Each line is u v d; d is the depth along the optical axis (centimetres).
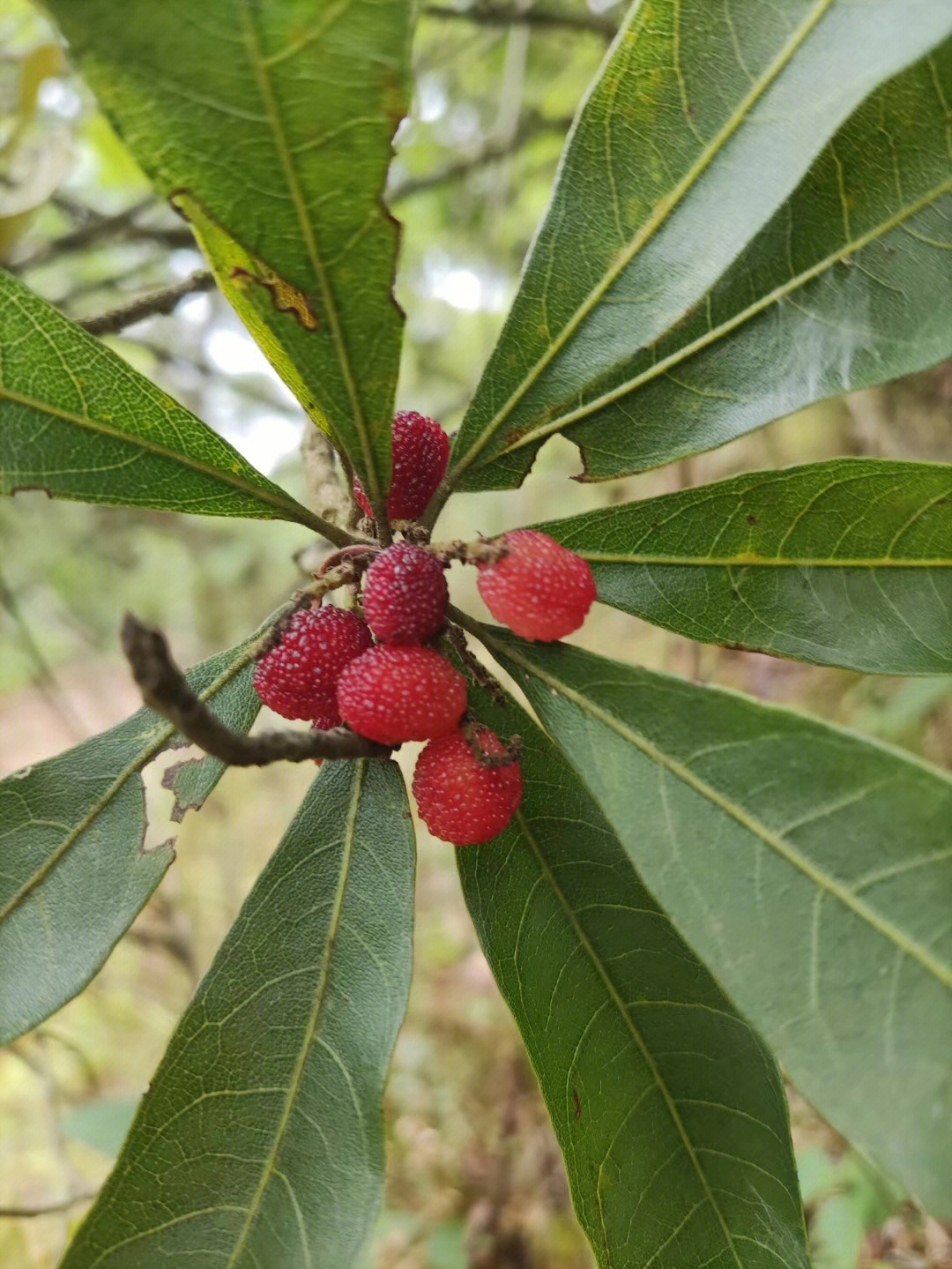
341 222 8
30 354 9
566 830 11
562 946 11
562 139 34
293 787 39
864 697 27
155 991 36
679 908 8
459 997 34
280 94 7
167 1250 9
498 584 9
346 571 10
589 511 11
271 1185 10
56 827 10
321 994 10
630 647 35
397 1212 29
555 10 28
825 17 8
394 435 10
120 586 50
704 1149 11
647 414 10
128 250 34
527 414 10
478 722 10
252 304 8
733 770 8
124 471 10
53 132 18
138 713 11
